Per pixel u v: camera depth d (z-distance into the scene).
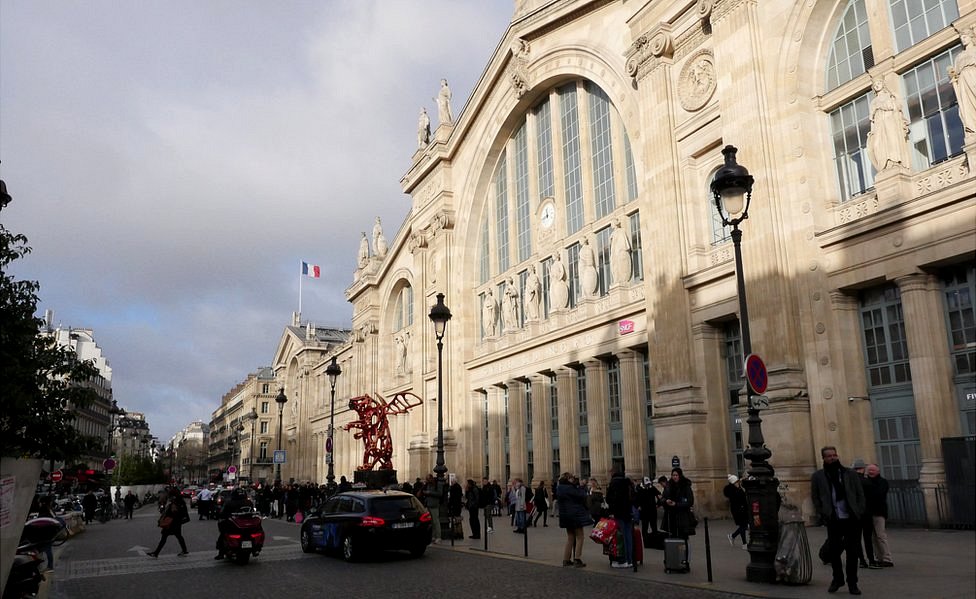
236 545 16.62
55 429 10.14
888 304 17.47
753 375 11.26
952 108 16.36
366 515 16.30
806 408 18.16
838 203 18.77
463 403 40.69
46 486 39.09
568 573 13.27
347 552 16.41
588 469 30.27
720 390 22.06
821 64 19.58
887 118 17.31
